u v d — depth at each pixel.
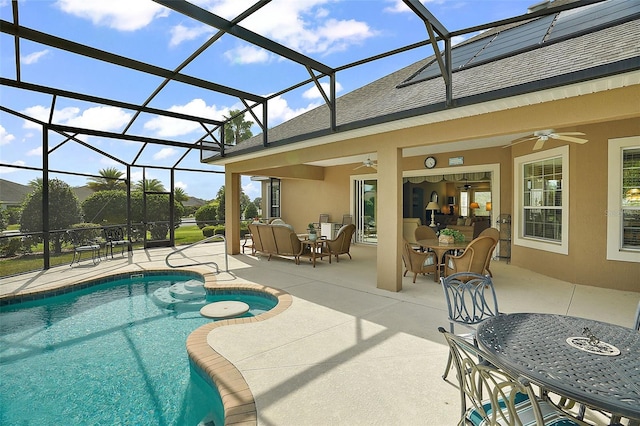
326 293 5.39
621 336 1.91
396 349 3.27
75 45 4.54
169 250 10.61
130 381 3.17
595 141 5.67
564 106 3.80
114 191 10.21
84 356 3.69
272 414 2.26
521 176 7.55
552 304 4.73
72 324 4.67
